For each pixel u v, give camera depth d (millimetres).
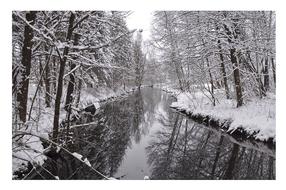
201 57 13953
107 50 11102
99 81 19672
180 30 15398
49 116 11930
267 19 13242
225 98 17000
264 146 9422
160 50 20828
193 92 20000
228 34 12945
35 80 13383
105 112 20594
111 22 9031
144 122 16891
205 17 13266
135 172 8000
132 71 44281
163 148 10750
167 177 7477
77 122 15203
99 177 7527
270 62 14555
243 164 8297
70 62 11164
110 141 11859
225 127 12234
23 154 7316
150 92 46156
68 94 11523
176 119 17031
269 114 10281
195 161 8945
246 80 14086
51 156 8492
